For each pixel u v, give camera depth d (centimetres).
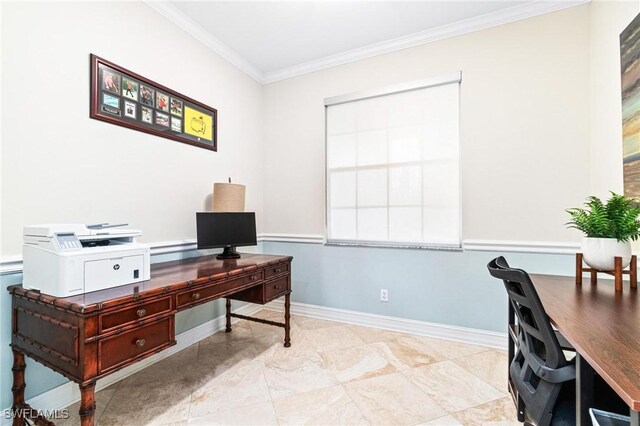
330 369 195
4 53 137
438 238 250
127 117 189
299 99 306
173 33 222
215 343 236
